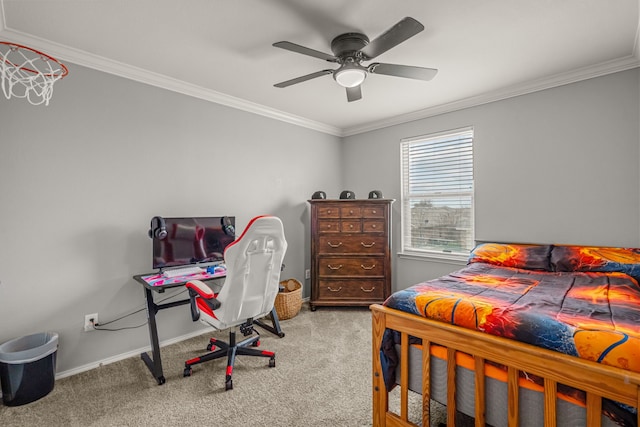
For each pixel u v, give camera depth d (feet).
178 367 7.72
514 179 10.07
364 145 14.28
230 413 5.95
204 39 6.98
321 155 14.11
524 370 3.83
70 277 7.41
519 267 8.61
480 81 9.43
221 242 9.61
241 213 11.05
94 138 7.78
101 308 7.87
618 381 3.21
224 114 10.56
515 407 3.93
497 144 10.41
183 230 8.80
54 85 7.19
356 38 6.70
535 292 5.94
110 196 8.04
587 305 5.02
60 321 7.27
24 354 6.14
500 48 7.49
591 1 5.77
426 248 12.53
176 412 5.98
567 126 9.05
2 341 6.56
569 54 7.80
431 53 7.72
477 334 4.20
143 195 8.63
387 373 5.16
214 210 10.27
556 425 3.66
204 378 7.20
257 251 6.72
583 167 8.82
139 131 8.57
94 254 7.77
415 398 6.39
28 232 6.87
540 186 9.57
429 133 12.12
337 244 11.87
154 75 8.70
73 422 5.72
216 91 10.07
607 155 8.45
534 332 3.90
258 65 8.27
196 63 8.13
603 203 8.53
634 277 7.15
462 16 6.21
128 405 6.20
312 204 11.97
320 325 10.38
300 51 6.06
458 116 11.33
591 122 8.66
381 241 11.77
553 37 7.01
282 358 8.11
